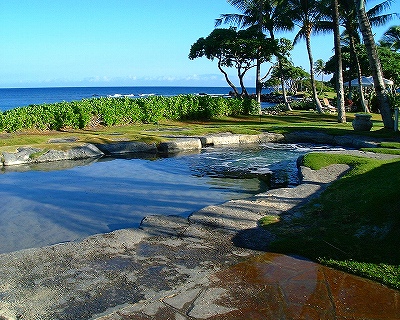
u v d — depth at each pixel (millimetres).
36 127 16844
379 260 4297
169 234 5227
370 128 16562
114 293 3693
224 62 28219
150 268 4215
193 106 22625
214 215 5973
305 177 8320
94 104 18703
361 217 5395
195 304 3508
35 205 7672
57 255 4547
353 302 3555
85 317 3305
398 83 39594
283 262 4359
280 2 26375
